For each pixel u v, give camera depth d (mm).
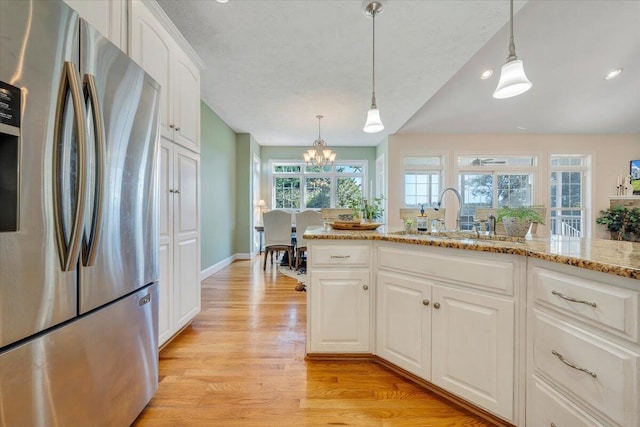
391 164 5738
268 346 2080
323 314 1844
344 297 1837
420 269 1570
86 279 993
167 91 1983
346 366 1811
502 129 5477
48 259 855
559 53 3365
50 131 845
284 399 1504
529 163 5719
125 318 1227
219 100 3992
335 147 7094
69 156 894
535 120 5129
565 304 1036
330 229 2328
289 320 2570
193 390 1572
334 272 1839
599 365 909
